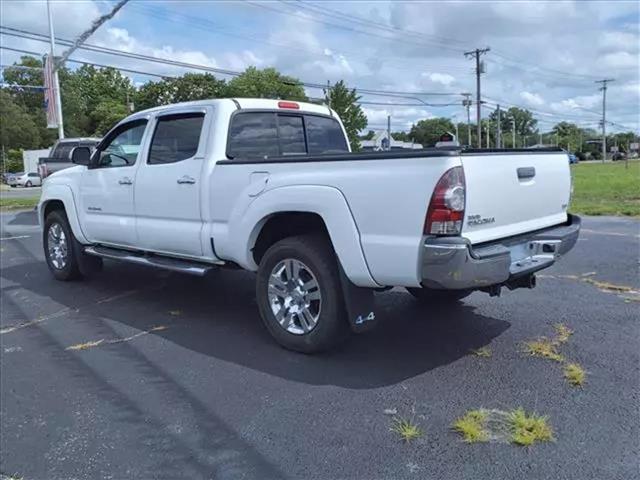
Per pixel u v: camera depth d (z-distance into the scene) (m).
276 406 3.66
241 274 7.47
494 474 2.84
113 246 6.38
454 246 3.57
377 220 3.85
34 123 72.00
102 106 80.88
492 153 3.96
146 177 5.61
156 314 5.77
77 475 3.02
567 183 4.97
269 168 4.49
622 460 2.92
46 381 4.20
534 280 4.65
